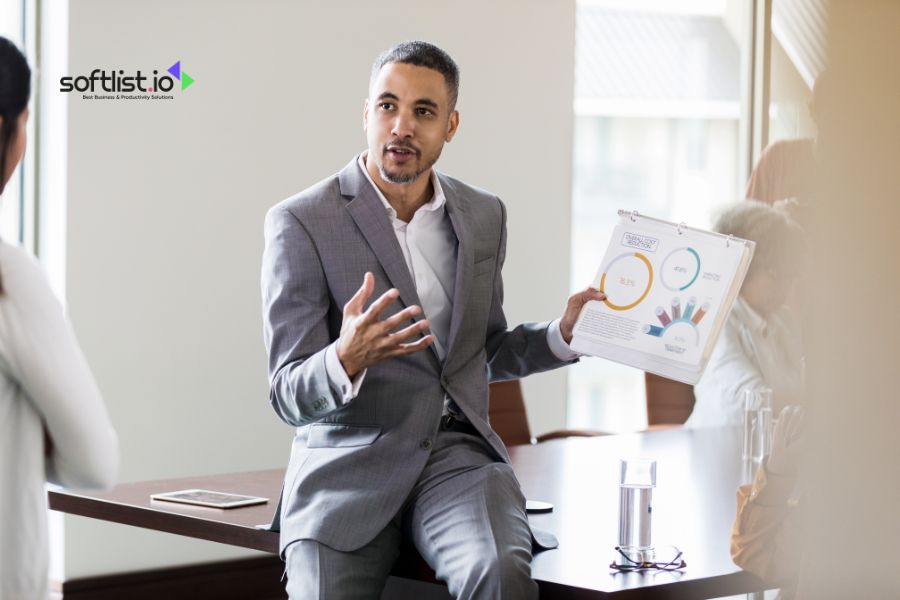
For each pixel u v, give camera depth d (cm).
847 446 133
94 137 472
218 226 506
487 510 227
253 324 519
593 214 770
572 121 632
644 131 776
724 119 787
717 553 243
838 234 131
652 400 509
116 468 191
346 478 240
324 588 226
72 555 473
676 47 779
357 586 231
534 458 374
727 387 425
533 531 252
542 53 617
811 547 140
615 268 263
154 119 487
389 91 246
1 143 183
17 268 180
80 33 467
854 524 133
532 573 222
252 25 513
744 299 421
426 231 258
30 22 473
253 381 520
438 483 239
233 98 509
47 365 178
